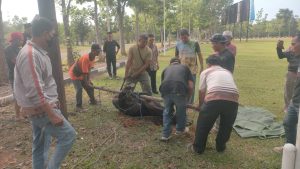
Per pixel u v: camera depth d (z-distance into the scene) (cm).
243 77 1507
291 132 522
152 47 1077
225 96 544
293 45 561
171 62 688
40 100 388
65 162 558
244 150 608
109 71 1472
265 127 713
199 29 6962
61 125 414
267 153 594
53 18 666
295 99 510
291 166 323
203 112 558
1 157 591
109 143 643
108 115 830
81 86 884
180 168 537
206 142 612
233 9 4091
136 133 698
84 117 815
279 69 1825
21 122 779
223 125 569
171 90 637
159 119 767
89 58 871
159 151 603
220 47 645
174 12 4209
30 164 558
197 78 1370
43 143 463
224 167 540
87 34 6444
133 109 793
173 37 7612
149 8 3319
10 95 1027
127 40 6850
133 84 862
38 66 393
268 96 1066
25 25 754
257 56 2811
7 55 757
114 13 3219
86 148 618
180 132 656
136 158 575
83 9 2741
